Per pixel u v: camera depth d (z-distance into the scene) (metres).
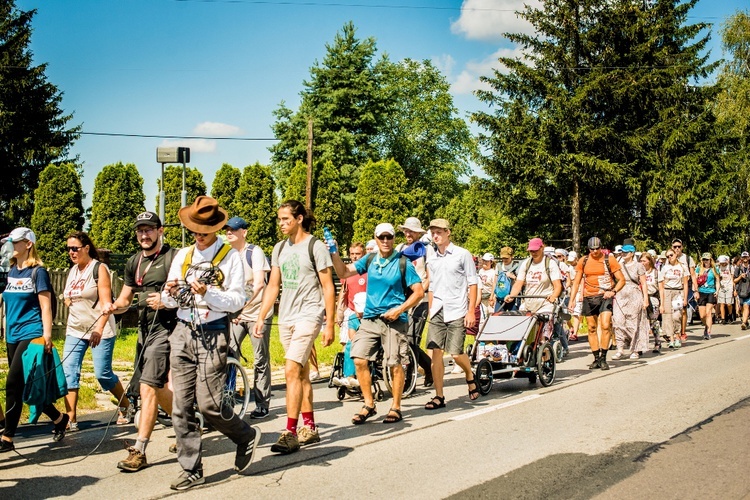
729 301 20.67
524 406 8.64
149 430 6.01
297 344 6.46
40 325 6.70
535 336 10.02
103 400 9.16
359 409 8.59
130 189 30.34
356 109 53.59
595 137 34.72
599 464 6.09
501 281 13.62
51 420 7.21
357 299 8.99
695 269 18.48
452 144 64.19
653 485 5.54
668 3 36.03
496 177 37.78
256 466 6.04
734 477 5.74
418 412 8.35
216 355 5.45
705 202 35.22
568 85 37.03
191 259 5.61
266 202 36.84
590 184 35.97
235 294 5.52
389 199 42.62
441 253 8.64
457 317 8.64
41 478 5.71
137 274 6.35
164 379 6.06
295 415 6.48
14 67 38.56
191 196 35.97
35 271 6.70
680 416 7.94
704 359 12.84
